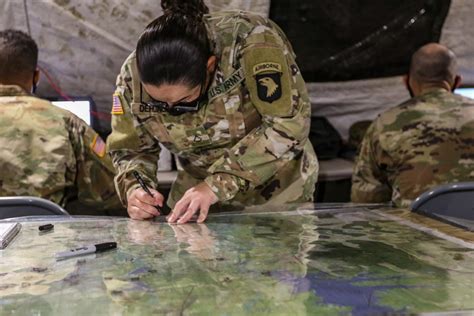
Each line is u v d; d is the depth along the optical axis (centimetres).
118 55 259
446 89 206
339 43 276
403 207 148
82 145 192
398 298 80
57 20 249
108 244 107
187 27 120
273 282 87
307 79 281
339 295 81
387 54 280
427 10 274
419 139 195
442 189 147
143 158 149
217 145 146
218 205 157
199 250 106
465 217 147
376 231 119
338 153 280
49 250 107
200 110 138
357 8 269
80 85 263
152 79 120
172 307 78
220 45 133
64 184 185
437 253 102
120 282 88
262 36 133
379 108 291
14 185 178
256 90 133
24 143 181
